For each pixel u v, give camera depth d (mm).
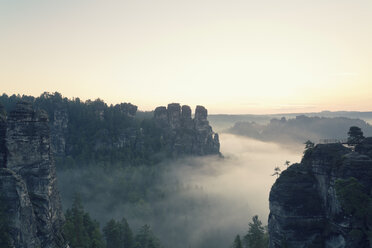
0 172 61375
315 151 64750
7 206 59344
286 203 62562
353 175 54844
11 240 57375
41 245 66500
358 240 51656
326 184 60781
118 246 105812
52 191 76375
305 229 61031
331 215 58406
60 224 79500
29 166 71188
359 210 51406
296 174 65875
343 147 62531
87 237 92375
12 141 69188
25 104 73438
